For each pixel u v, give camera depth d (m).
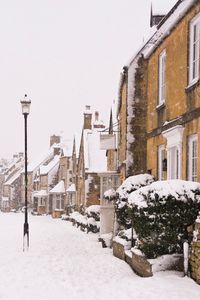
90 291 9.84
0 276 11.88
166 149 15.36
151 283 9.59
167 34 15.42
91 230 27.41
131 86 19.25
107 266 13.40
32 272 12.45
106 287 10.09
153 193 10.68
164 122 15.80
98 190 43.09
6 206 86.69
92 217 29.12
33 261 14.52
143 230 10.85
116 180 24.52
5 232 27.58
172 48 14.94
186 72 13.39
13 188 82.75
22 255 16.12
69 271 12.59
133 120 19.36
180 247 10.83
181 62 13.88
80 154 47.28
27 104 19.19
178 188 10.65
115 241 15.86
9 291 10.04
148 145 18.20
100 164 43.66
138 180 16.69
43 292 9.89
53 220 47.16
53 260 14.75
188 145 13.26
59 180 60.88
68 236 24.75
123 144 21.19
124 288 9.65
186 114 13.26
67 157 56.50
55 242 21.06
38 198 64.06
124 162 19.77
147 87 18.94
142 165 19.38
